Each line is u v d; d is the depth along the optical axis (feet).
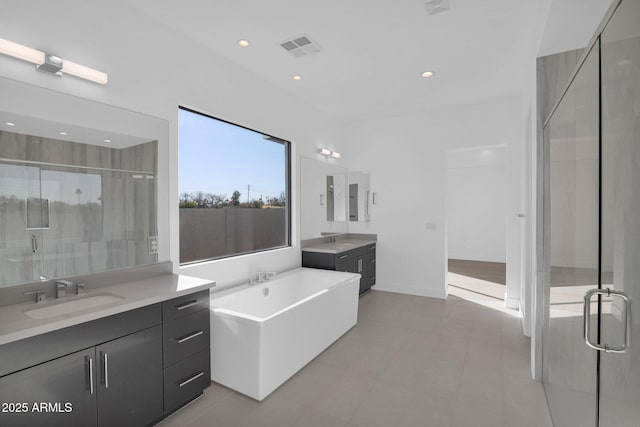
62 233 6.54
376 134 17.35
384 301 15.12
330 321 10.23
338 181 17.30
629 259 3.02
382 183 17.25
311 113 14.92
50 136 6.39
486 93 13.51
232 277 10.59
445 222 15.79
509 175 14.16
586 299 3.72
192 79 9.16
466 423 6.60
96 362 5.35
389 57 10.25
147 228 8.03
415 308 14.06
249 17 8.12
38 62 6.05
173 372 6.62
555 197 6.45
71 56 6.63
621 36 3.14
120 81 7.48
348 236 18.19
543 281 8.00
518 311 13.66
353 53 9.99
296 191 13.88
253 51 9.86
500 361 9.22
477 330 11.52
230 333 7.70
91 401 5.29
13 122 5.93
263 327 7.29
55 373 4.86
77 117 6.78
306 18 8.17
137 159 7.84
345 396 7.52
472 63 10.71
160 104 8.34
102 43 7.14
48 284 6.31
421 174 16.29
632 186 2.93
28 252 6.08
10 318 5.02
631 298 2.98
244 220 11.78
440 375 8.46
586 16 6.41
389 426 6.50
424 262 16.24
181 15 8.04
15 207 5.95
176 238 8.69
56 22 6.41
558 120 6.16
